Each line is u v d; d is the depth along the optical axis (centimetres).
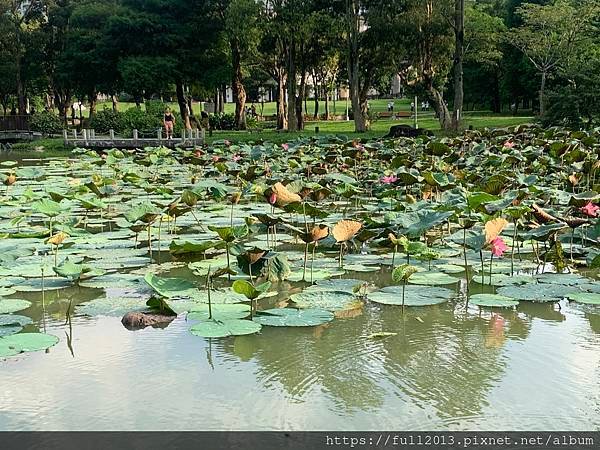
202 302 532
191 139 2723
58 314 514
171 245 570
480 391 366
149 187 1191
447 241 762
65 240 791
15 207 1016
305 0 3183
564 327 475
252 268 543
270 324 470
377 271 645
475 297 533
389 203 953
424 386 373
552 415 338
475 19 3222
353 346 438
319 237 588
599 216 717
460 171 1082
